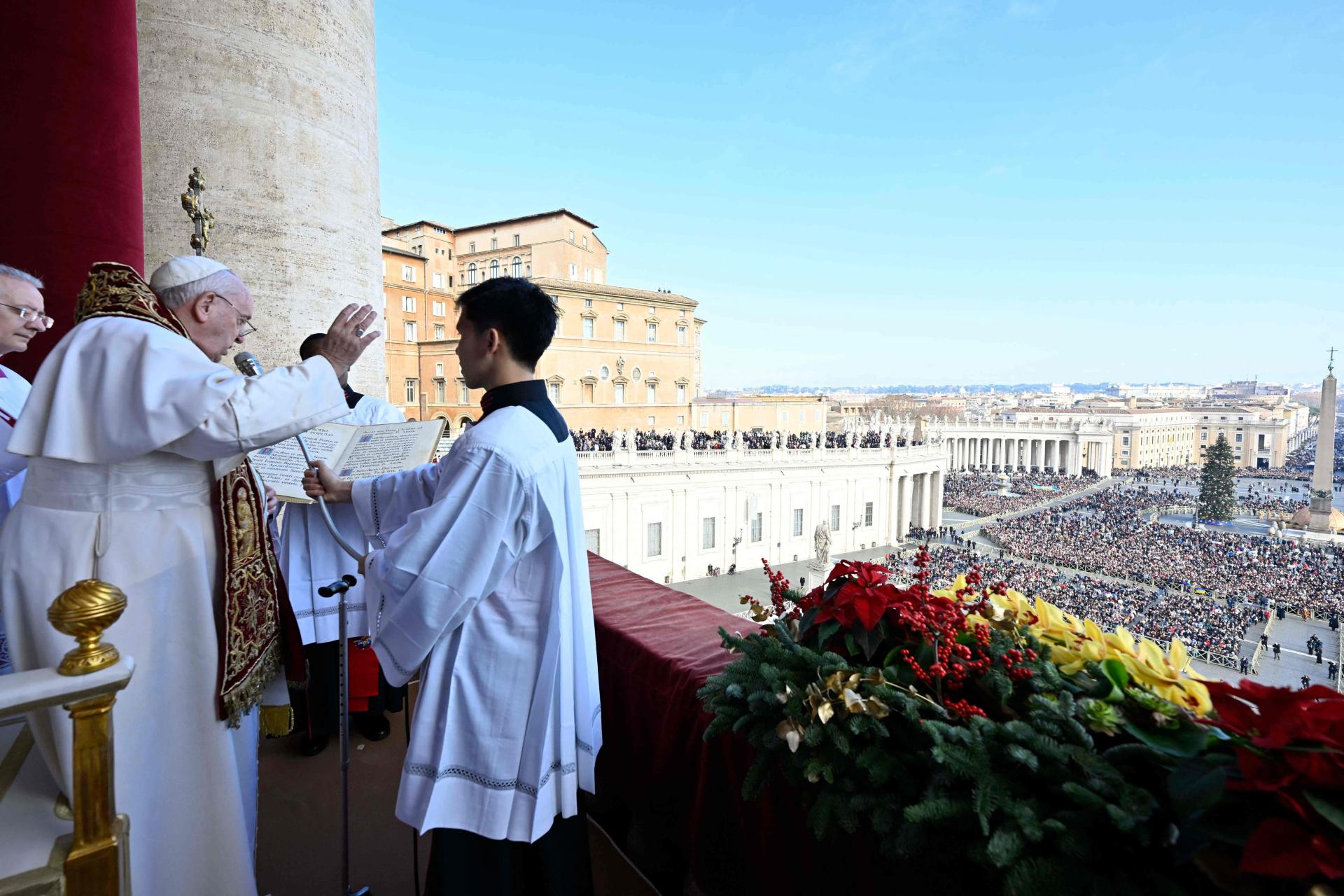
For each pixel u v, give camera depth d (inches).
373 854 110.9
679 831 98.2
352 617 142.7
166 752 74.5
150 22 235.5
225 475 80.4
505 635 77.8
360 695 147.1
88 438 69.9
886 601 73.9
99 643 56.6
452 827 76.3
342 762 93.0
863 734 65.7
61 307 149.1
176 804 75.0
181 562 75.4
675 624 120.2
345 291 289.4
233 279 85.8
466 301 82.8
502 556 75.1
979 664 67.3
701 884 91.4
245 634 81.7
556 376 1700.3
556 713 79.8
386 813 122.7
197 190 95.6
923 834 58.6
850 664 74.2
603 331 1791.3
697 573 1434.5
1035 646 71.5
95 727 54.9
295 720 153.2
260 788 130.2
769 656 77.0
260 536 87.7
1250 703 52.9
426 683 78.0
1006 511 2047.2
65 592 54.6
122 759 70.9
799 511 1603.1
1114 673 64.4
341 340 84.6
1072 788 51.3
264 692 93.2
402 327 1738.4
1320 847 40.7
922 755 61.5
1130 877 50.8
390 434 117.3
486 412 82.4
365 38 305.9
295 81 263.1
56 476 72.4
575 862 86.4
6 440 106.2
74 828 54.7
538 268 1916.8
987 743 58.3
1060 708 59.1
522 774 76.7
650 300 1873.8
